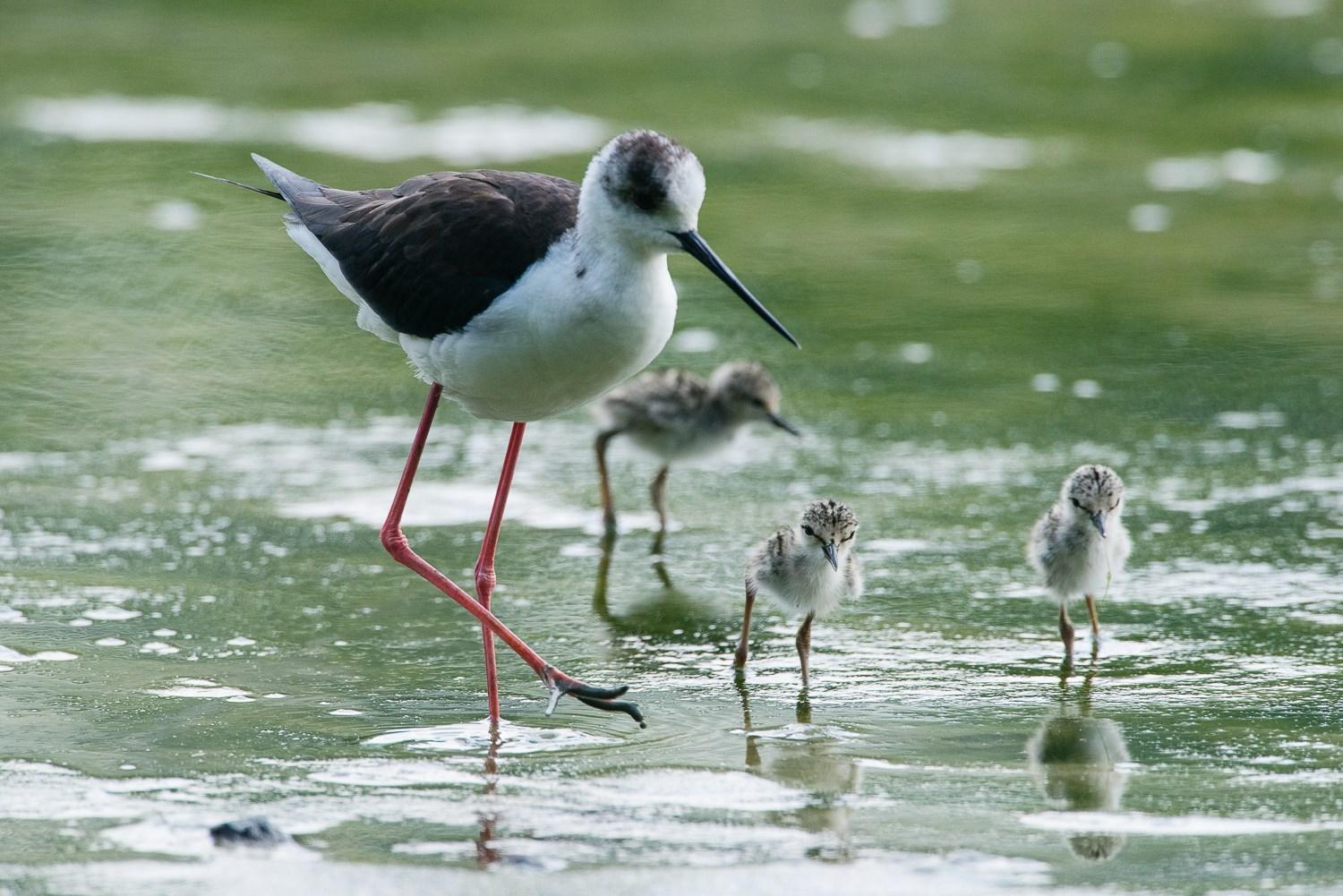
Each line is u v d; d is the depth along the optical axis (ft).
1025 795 27.04
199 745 29.01
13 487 43.78
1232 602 36.91
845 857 24.43
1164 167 78.13
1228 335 57.36
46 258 63.46
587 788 27.32
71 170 73.87
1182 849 24.80
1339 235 68.33
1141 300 61.05
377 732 29.94
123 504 42.80
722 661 34.17
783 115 84.99
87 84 87.66
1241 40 99.45
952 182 75.97
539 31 101.40
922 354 56.08
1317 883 23.57
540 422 51.72
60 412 49.70
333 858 24.23
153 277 62.44
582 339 30.22
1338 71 93.56
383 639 34.96
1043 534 34.47
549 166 72.69
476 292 30.53
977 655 34.27
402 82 88.84
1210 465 46.24
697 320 59.31
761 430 49.93
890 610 36.99
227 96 86.07
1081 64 94.99
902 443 48.55
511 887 23.09
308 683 32.40
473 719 30.81
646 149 29.55
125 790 26.84
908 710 31.30
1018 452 47.57
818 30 102.27
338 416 50.62
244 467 45.91
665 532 42.52
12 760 28.02
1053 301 61.11
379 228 31.96
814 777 27.86
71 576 37.86
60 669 32.58
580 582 38.88
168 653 33.68
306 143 76.74
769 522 43.19
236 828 24.86
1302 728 30.12
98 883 23.13
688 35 100.73
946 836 25.30
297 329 58.44
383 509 43.24
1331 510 42.70
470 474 46.42
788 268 64.54
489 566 33.35
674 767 28.35
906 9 107.86
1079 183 75.87
